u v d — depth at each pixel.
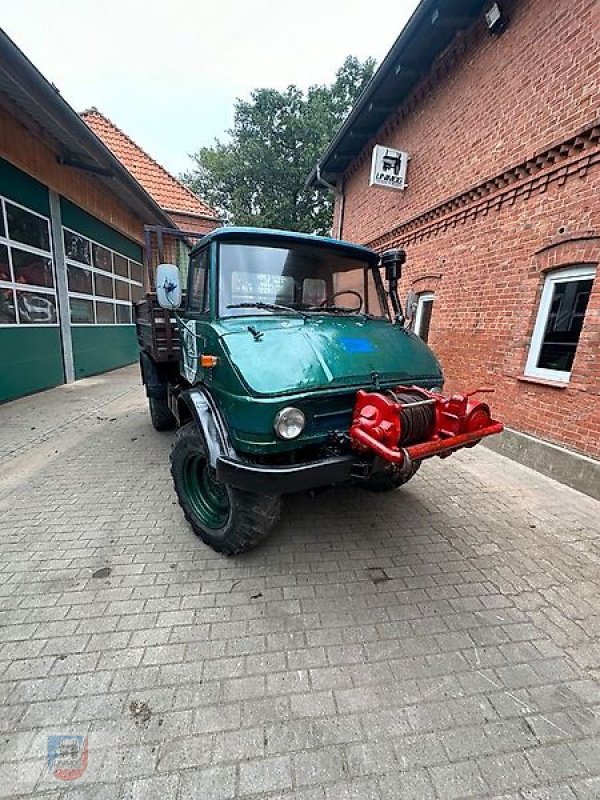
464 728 1.69
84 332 9.48
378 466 2.33
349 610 2.35
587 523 3.48
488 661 2.04
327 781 1.47
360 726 1.68
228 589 2.48
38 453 4.68
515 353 4.95
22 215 6.99
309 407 2.26
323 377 2.29
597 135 3.82
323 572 2.69
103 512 3.38
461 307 5.92
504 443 5.08
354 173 9.95
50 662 1.92
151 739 1.59
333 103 24.27
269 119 24.97
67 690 1.78
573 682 1.93
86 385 8.64
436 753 1.58
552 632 2.25
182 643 2.06
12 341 6.89
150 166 15.67
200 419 2.53
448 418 2.50
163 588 2.46
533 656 2.08
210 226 16.19
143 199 10.15
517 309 4.90
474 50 5.47
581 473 4.07
